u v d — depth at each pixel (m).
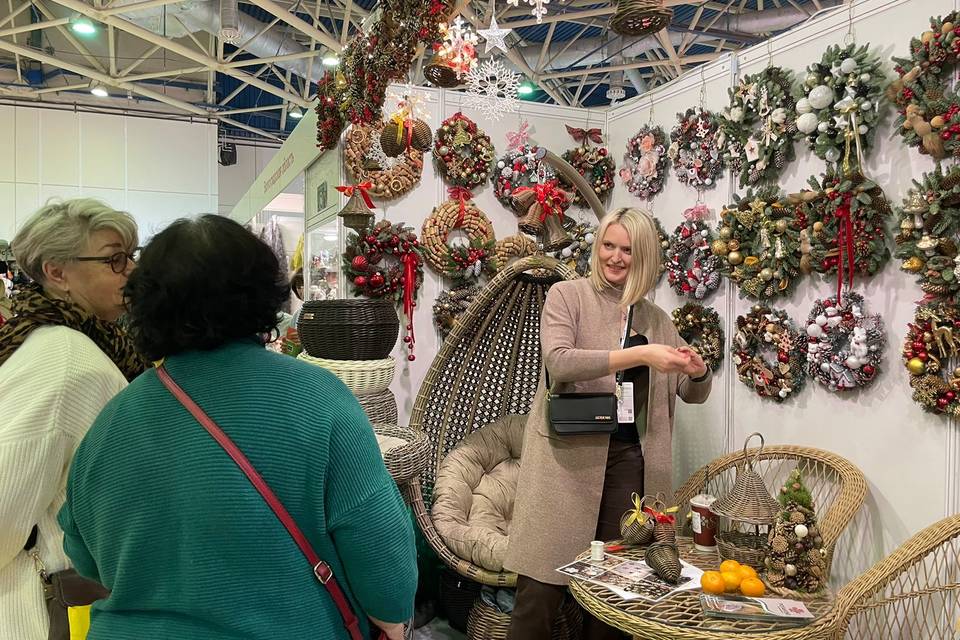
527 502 2.15
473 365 3.23
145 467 0.91
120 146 9.26
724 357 2.72
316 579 0.95
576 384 2.12
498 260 3.28
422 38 2.16
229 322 0.95
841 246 2.16
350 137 3.06
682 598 1.70
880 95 2.09
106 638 0.94
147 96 9.05
